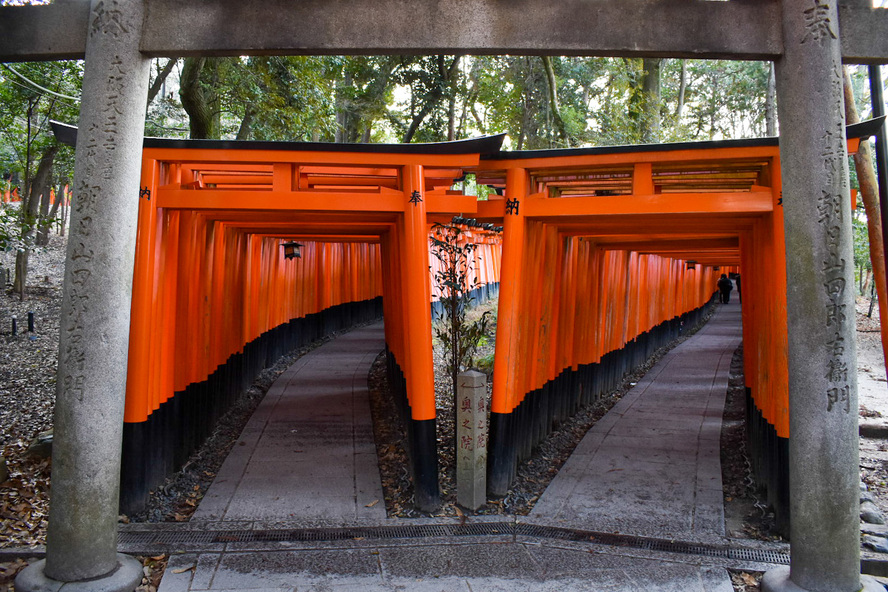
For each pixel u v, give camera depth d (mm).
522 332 6340
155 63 13984
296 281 14250
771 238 5461
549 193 6484
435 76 15852
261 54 4051
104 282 3898
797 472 4004
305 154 5527
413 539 5031
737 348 15273
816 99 3852
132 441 5480
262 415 8898
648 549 4852
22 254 16984
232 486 6234
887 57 4027
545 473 6742
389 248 9555
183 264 6480
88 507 3938
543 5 3959
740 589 4258
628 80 14148
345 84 17297
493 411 6098
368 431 8141
